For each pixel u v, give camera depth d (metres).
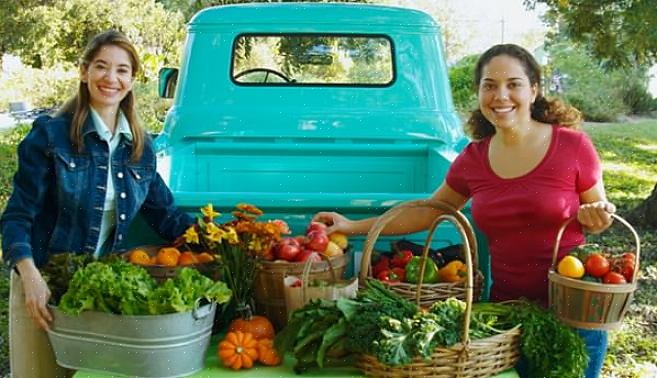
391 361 2.48
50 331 2.71
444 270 3.07
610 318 2.73
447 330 2.55
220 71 4.82
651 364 5.02
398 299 2.72
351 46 4.86
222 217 3.31
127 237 3.43
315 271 2.93
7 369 4.95
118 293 2.53
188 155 4.74
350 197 3.29
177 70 5.51
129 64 2.99
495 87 2.97
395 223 3.29
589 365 2.95
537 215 2.93
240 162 4.80
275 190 4.82
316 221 3.26
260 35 4.81
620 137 15.29
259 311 3.03
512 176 2.99
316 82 4.89
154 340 2.55
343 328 2.63
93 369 2.64
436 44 4.89
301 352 2.67
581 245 2.94
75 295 2.58
